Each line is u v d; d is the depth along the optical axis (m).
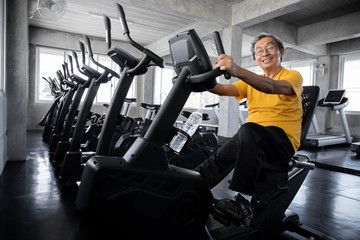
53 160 3.17
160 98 9.72
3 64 3.08
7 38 3.22
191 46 1.06
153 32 7.82
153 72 9.50
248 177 1.17
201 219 1.26
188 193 1.22
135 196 1.11
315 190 2.64
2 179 2.56
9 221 1.64
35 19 6.73
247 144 1.16
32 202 1.98
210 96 10.91
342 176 3.26
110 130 1.72
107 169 1.05
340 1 5.24
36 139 5.38
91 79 2.59
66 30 7.76
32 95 7.49
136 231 1.12
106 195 1.06
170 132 1.22
